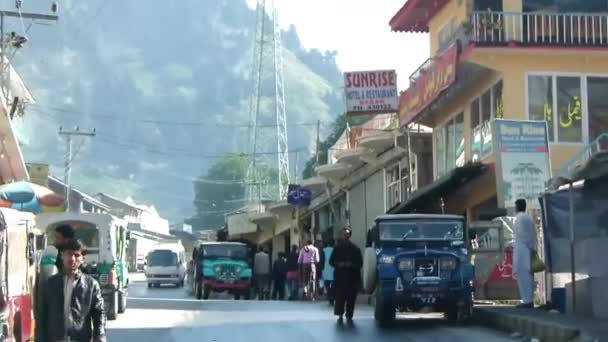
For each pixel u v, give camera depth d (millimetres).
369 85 31625
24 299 10906
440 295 17250
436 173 32500
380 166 38250
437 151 32438
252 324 18703
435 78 27484
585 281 15820
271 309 23875
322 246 33344
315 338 15664
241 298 35531
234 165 131125
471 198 27938
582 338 12789
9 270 10188
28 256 11195
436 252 17406
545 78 25875
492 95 26906
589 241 15695
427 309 19156
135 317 20969
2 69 31094
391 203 37781
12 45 32469
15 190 20375
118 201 106688
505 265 20750
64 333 8398
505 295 20672
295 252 32812
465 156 29156
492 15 26031
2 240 9883
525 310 17062
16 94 35281
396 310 18609
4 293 9867
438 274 17297
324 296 31297
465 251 17703
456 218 18078
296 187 44906
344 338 15570
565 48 25797
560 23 26281
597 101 25969
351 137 41125
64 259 8547
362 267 19203
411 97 30766
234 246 36094
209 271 34812
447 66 26234
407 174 35250
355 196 42219
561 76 25922
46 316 8469
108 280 20000
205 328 17953
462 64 25984
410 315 20344
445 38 30859
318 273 31516
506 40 25859
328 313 21828
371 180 40438
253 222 58250
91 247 20094
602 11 26938
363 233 41062
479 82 27719
